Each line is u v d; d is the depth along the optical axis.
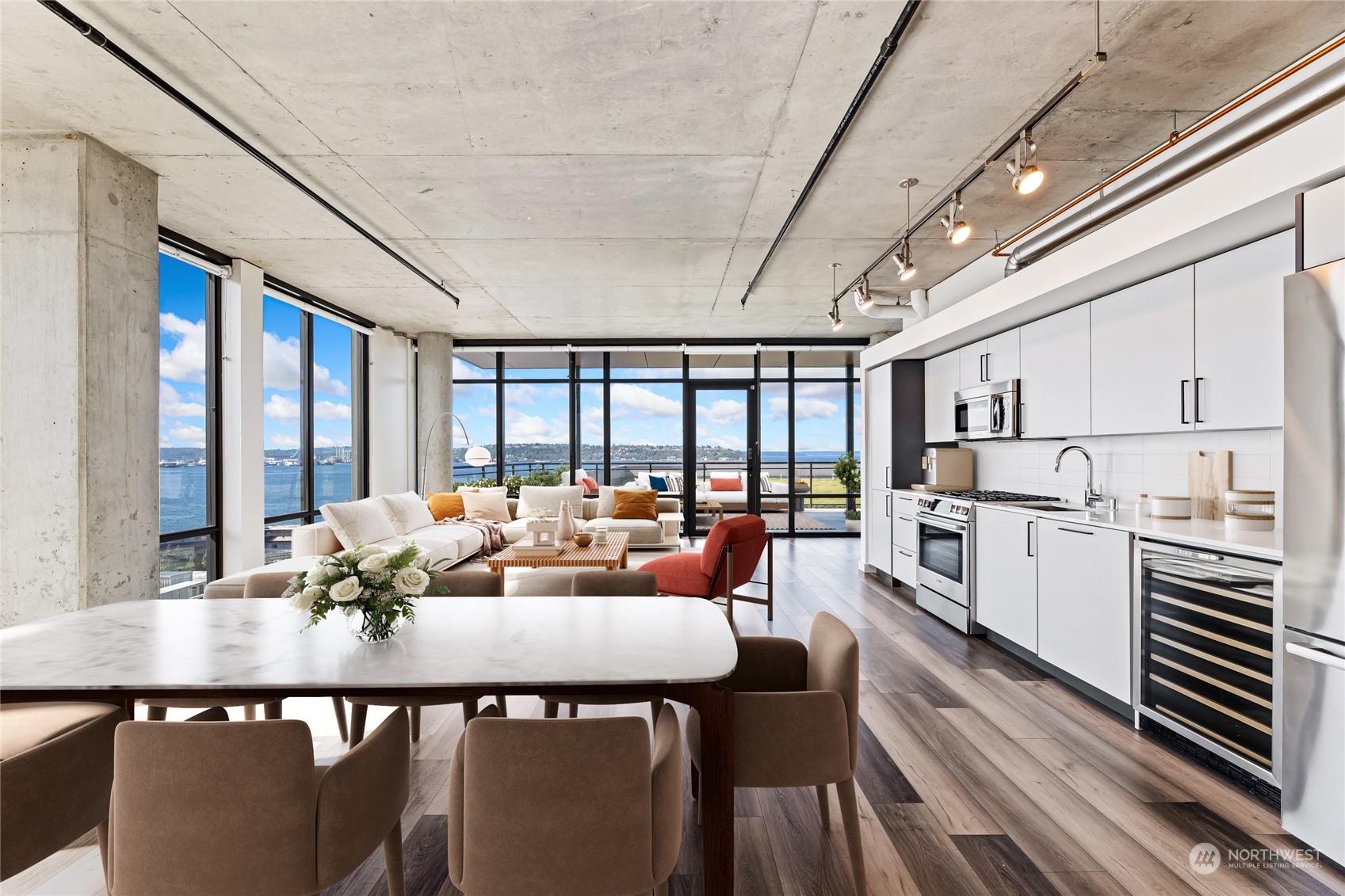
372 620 1.75
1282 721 2.06
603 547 4.90
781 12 2.23
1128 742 2.69
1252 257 2.54
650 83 2.66
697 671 1.53
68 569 3.03
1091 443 3.99
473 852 1.28
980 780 2.38
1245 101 2.46
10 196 3.04
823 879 1.84
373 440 7.50
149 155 3.29
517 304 6.68
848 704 1.78
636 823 1.29
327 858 1.32
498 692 1.56
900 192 3.79
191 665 1.58
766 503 9.12
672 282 5.81
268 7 2.18
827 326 7.87
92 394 3.08
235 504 5.03
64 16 2.14
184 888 1.25
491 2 2.17
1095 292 3.43
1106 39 2.38
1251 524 2.60
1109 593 2.91
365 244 4.71
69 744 1.53
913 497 5.25
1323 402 1.87
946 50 2.44
